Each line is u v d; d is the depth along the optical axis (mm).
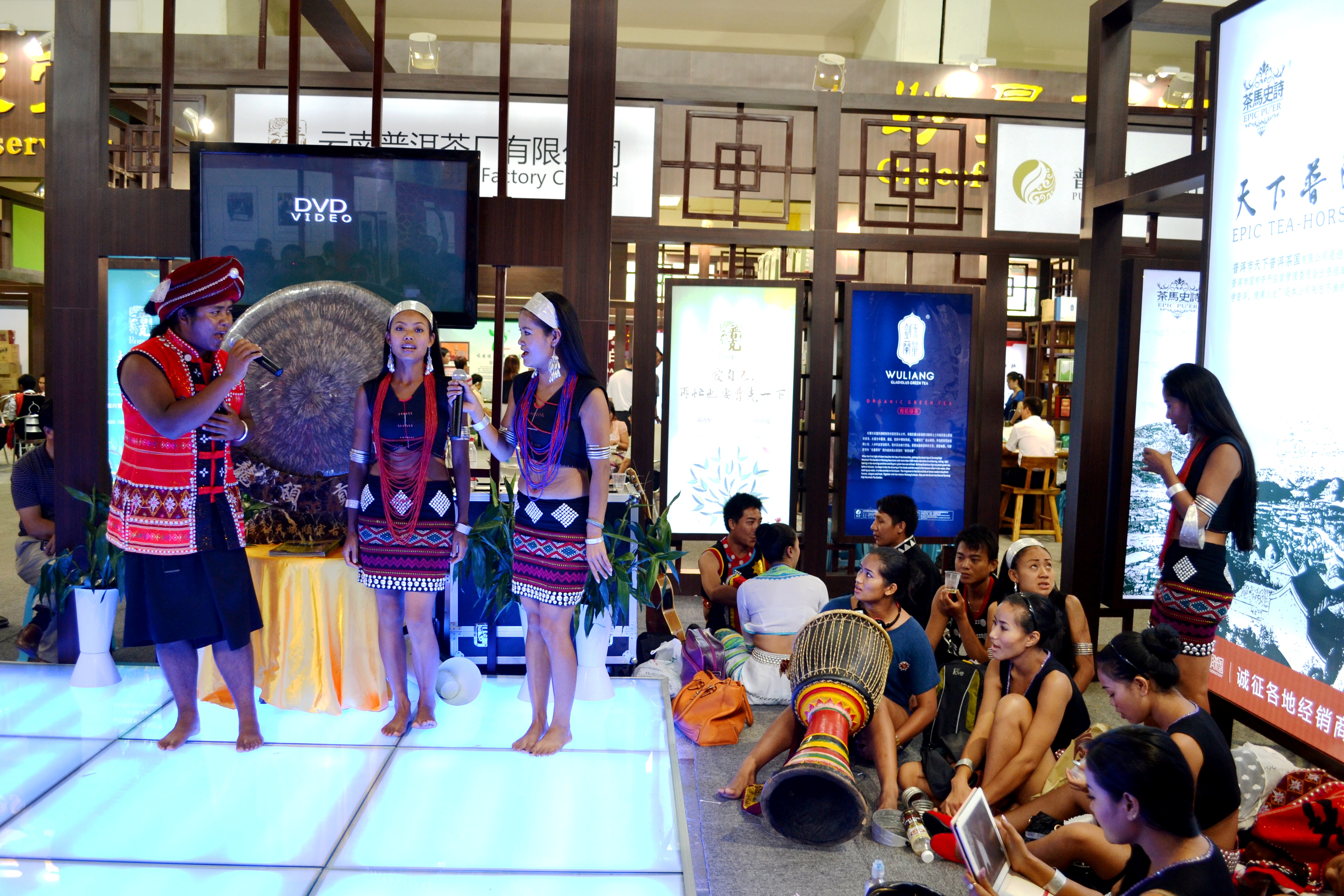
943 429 5910
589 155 3850
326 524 3500
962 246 5852
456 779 2816
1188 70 13219
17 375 13250
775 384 5895
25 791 2689
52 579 3744
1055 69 13562
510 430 2936
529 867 2338
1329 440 2971
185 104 6766
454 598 4066
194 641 2926
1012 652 3053
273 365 2852
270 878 2256
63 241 3857
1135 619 6129
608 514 4094
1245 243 3371
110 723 3199
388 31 13031
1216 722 3566
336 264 3703
